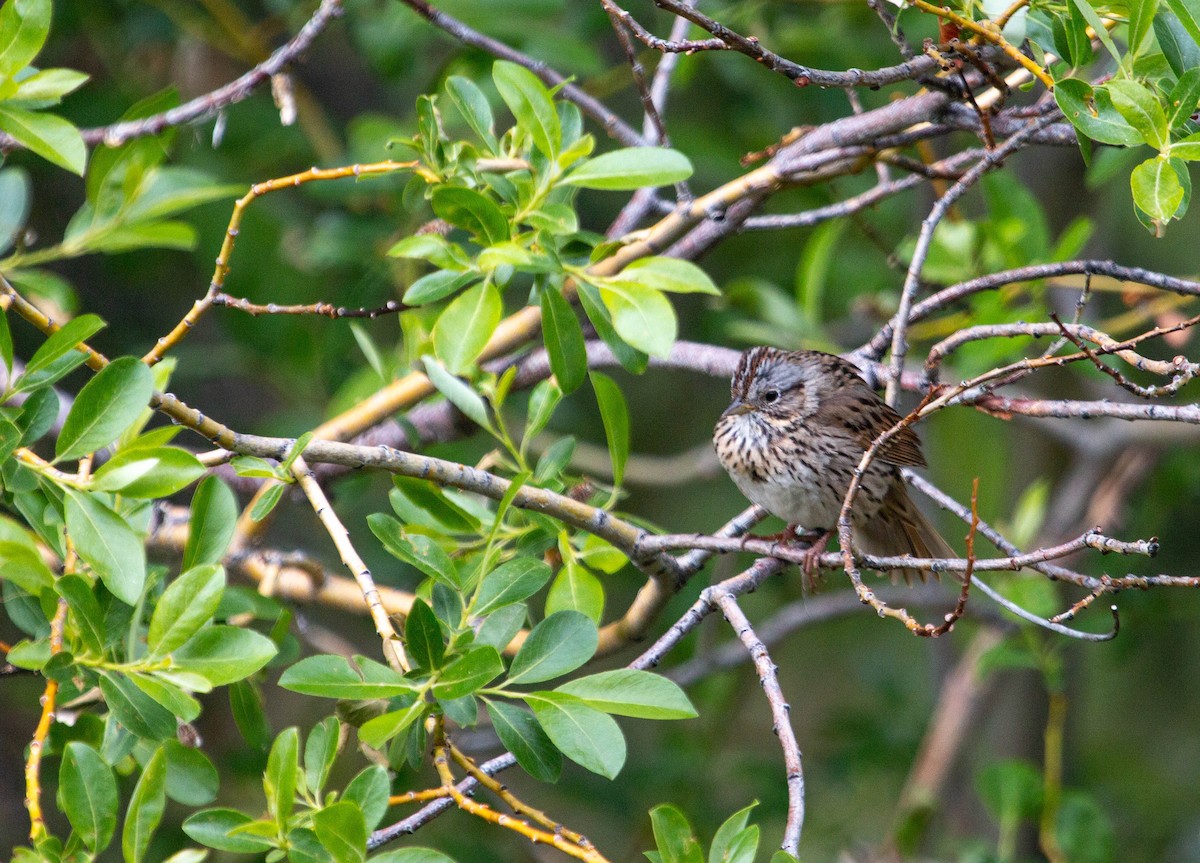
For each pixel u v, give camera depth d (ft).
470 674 20.99
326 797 21.99
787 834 22.02
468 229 24.81
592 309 25.45
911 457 34.83
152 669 21.08
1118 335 45.01
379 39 43.91
